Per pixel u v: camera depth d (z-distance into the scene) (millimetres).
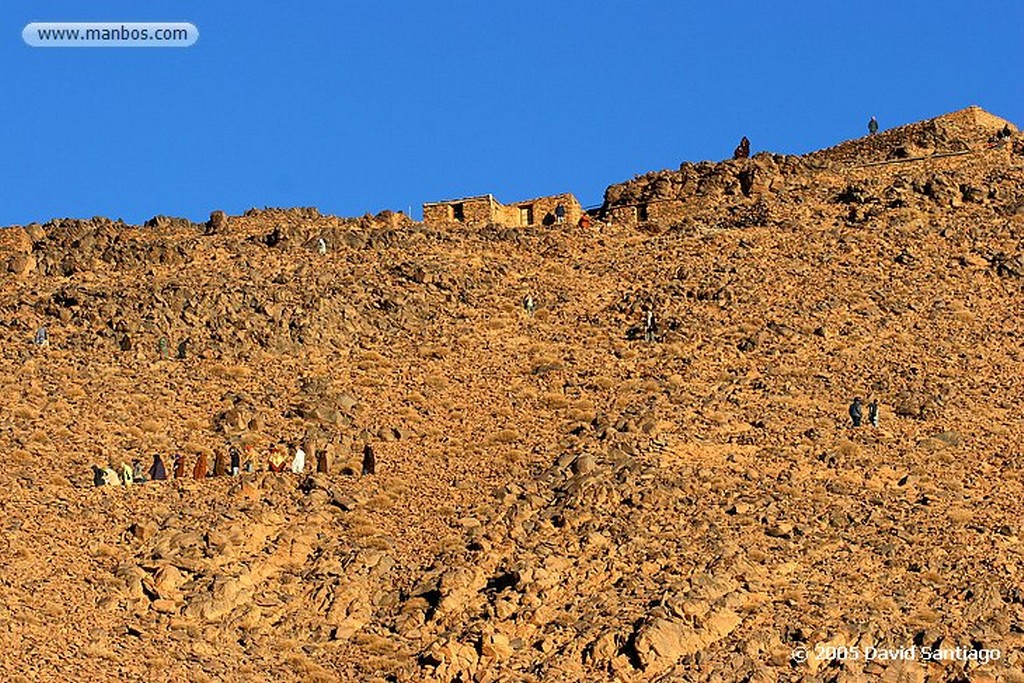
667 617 195750
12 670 184000
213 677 190500
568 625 198125
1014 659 192250
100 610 198250
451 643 194875
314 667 194875
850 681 188000
